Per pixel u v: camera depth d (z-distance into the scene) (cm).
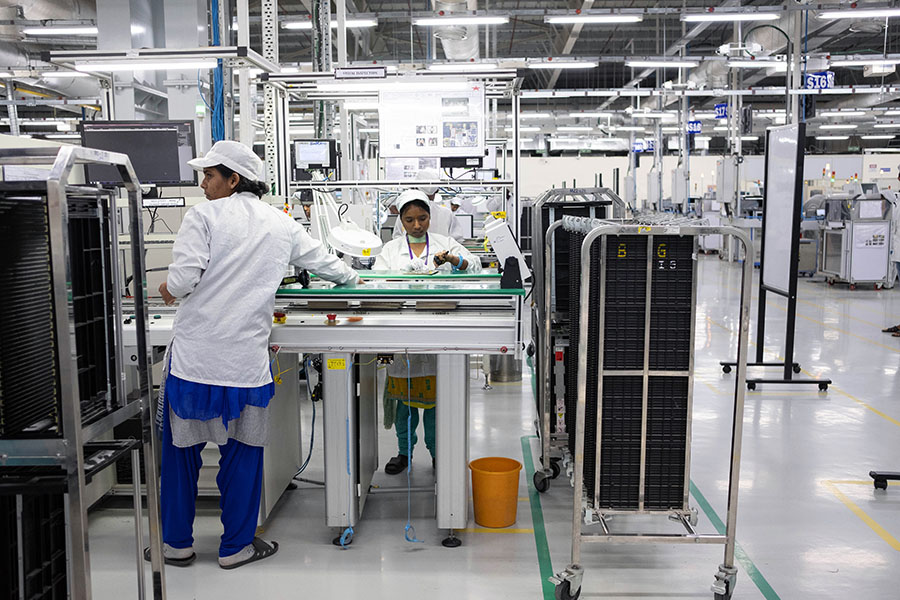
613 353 239
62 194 147
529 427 440
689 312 237
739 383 233
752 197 1256
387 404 359
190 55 329
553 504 325
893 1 864
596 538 237
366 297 275
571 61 1002
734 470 234
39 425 161
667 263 235
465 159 367
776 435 422
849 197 1073
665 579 257
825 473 361
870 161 1451
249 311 245
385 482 351
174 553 268
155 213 340
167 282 240
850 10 778
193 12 607
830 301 947
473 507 322
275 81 358
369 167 870
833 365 604
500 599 243
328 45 649
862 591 249
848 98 1648
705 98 1789
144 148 326
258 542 277
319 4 638
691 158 1778
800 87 1026
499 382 557
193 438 250
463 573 261
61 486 156
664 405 242
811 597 245
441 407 275
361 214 491
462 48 940
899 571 263
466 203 777
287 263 259
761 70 1332
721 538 237
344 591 249
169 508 263
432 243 384
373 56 1405
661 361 239
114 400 182
